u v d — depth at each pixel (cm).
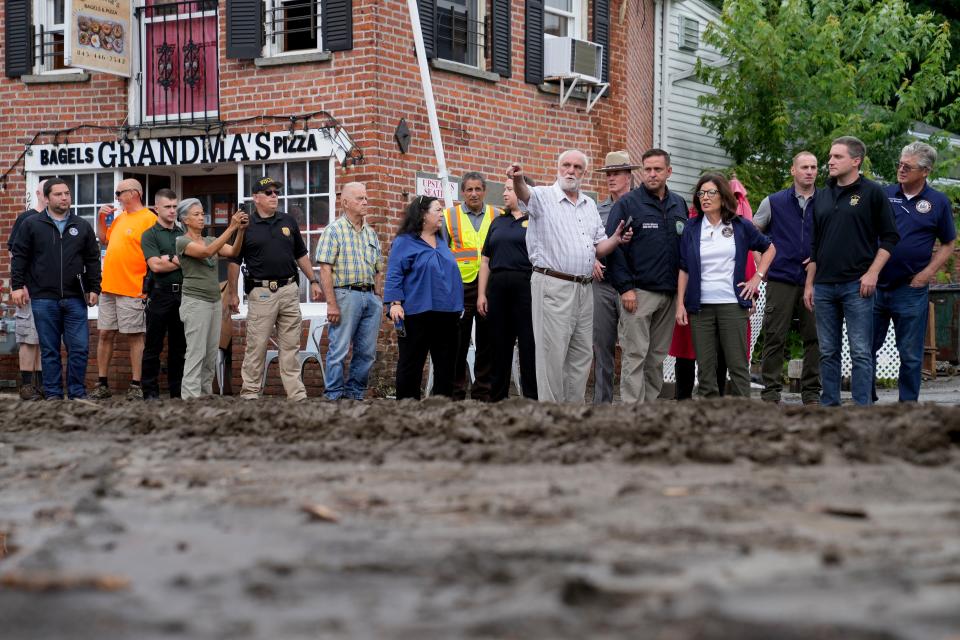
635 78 1852
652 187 973
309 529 410
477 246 1165
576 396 969
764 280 1028
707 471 524
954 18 2961
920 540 362
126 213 1336
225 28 1485
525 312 995
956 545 353
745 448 567
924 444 577
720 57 2091
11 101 1577
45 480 575
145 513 457
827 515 408
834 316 952
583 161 956
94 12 1477
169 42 1518
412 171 1458
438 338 1002
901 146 2117
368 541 383
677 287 977
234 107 1484
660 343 988
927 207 977
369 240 1120
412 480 524
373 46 1420
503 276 995
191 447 682
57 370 1265
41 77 1559
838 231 940
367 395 1384
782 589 298
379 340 1406
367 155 1423
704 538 367
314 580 326
